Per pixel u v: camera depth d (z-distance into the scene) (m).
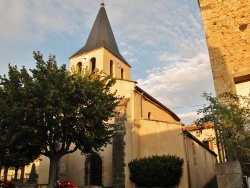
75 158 18.66
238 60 9.16
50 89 12.28
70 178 18.22
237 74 8.96
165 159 15.44
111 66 25.94
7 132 12.11
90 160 18.02
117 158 15.77
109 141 14.43
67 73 13.58
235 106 7.31
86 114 13.09
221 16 10.05
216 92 9.05
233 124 6.97
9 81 12.87
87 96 13.46
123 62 28.05
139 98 19.22
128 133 16.55
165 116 23.75
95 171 17.50
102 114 13.27
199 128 9.13
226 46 9.54
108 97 14.29
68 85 12.77
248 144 6.80
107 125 14.69
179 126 17.05
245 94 8.86
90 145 13.76
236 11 9.84
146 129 17.84
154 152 17.06
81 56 26.20
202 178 20.20
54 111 12.14
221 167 6.70
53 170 13.26
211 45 9.80
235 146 6.80
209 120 7.47
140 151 17.41
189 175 16.23
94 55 25.33
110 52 26.00
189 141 18.44
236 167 6.44
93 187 13.77
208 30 10.08
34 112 11.93
